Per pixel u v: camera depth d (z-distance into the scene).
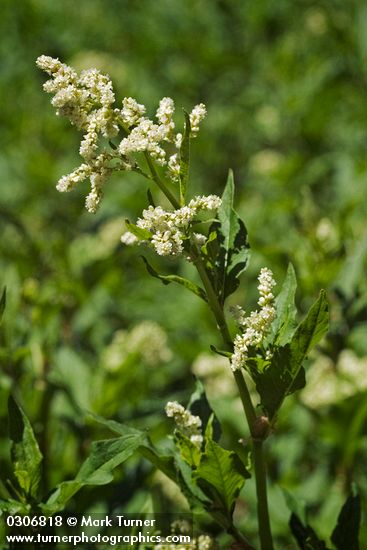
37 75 10.94
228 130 9.67
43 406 4.14
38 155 8.04
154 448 2.92
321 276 4.89
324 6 9.73
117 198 7.49
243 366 2.62
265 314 2.58
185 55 10.51
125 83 9.99
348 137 8.71
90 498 3.57
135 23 11.55
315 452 5.24
